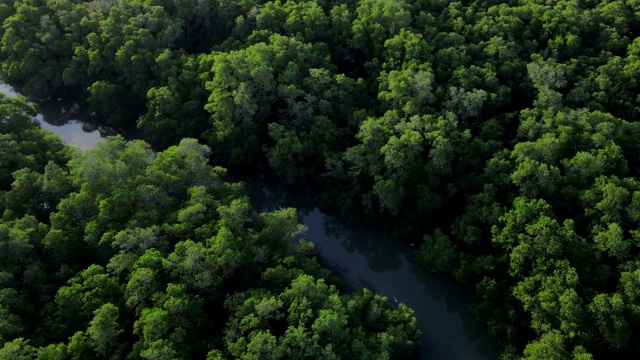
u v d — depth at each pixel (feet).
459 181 271.08
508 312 231.09
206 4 363.35
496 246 244.22
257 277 233.35
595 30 333.62
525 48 323.16
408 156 265.54
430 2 365.61
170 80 325.21
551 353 198.18
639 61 290.97
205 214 246.68
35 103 384.68
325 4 372.17
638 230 216.13
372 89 321.11
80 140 362.94
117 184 242.58
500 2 360.48
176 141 333.83
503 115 288.10
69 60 368.27
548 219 222.69
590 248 219.20
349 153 277.44
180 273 215.10
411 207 284.00
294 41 320.70
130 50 340.18
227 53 331.98
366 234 294.46
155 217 237.25
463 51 312.91
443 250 257.55
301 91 299.58
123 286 212.23
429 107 288.30
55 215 234.38
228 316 219.82
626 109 284.41
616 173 245.45
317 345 191.11
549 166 247.91
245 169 327.26
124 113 355.56
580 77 296.30
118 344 197.36
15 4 379.14
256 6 366.22
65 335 200.44
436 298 264.72
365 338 211.00
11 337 194.59
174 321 197.36
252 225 250.98
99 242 223.10
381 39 330.95
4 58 399.03
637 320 197.88
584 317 202.59
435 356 240.53
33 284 215.10
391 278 275.59
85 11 374.63
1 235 216.54
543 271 219.41
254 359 182.80
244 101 297.74
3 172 262.67
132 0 375.45
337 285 248.11
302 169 305.53
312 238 297.33
